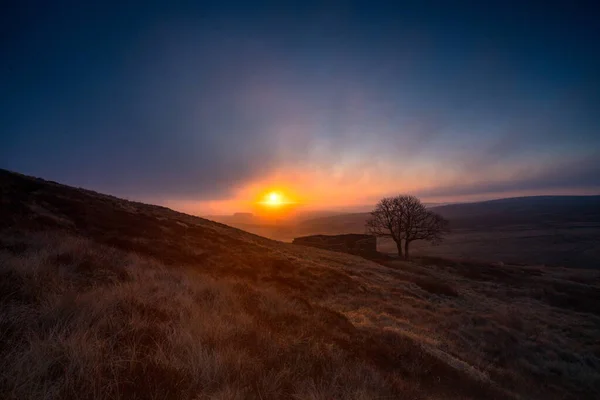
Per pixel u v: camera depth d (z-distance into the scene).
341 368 5.64
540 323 23.27
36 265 6.70
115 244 15.41
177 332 5.16
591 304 33.41
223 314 6.86
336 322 9.84
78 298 5.48
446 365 8.95
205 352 4.45
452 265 51.38
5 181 20.33
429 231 60.66
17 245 9.12
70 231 14.89
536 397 10.11
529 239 122.94
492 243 117.50
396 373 7.02
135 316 5.36
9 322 4.36
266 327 6.84
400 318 15.59
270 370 4.77
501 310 24.41
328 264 29.89
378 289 21.53
